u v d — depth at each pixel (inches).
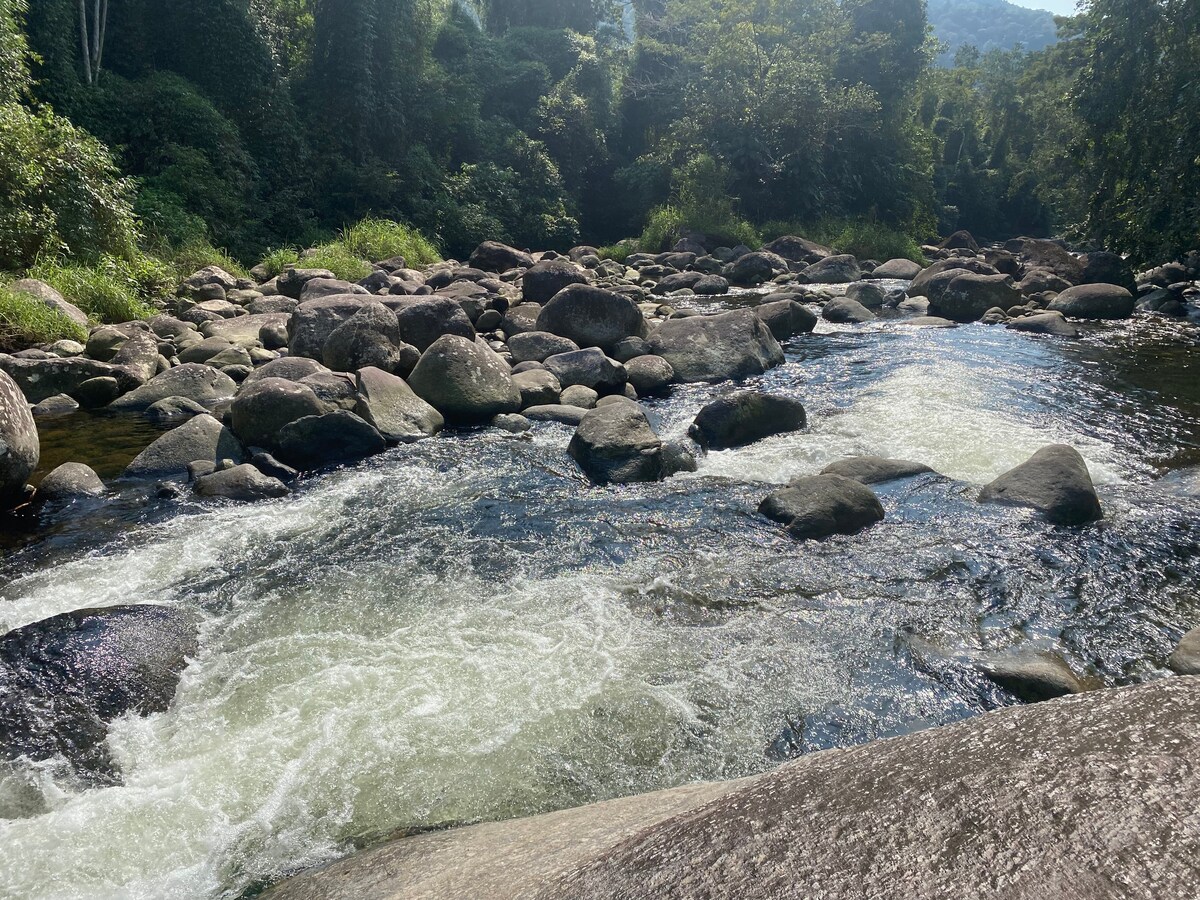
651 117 1200.8
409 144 951.0
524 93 1132.5
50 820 103.3
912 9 1138.7
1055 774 41.4
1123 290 478.3
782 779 52.6
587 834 64.4
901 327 450.9
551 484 226.1
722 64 1026.7
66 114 625.9
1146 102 570.3
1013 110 1846.7
